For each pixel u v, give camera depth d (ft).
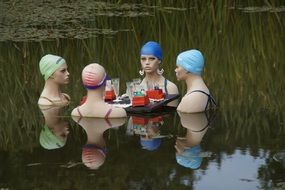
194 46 42.45
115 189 18.52
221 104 29.25
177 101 29.30
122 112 26.94
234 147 22.58
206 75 34.88
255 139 23.49
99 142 23.61
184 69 27.86
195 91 27.81
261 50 41.83
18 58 39.70
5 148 23.27
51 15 53.31
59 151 22.61
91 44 42.68
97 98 26.91
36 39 44.45
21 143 23.89
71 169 20.47
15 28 48.42
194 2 55.83
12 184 19.21
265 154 21.63
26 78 35.17
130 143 23.32
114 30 47.47
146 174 19.80
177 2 56.80
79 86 32.35
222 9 52.37
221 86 32.76
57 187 18.79
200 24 48.91
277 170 20.01
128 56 39.42
